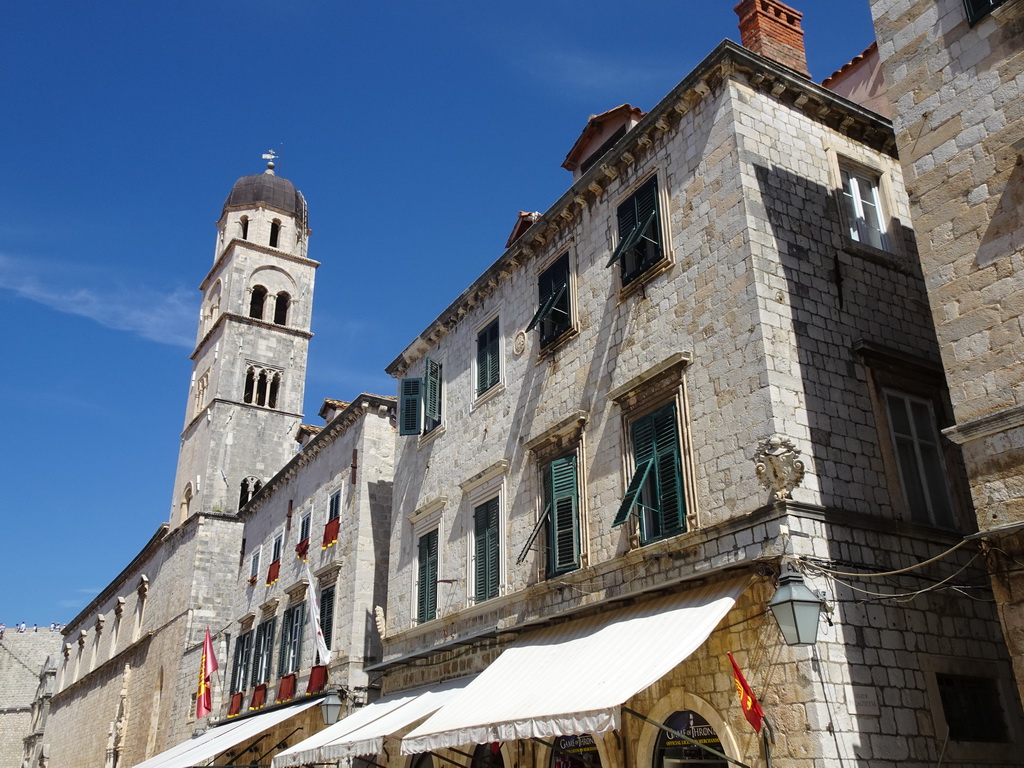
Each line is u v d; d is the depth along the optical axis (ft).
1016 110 38.91
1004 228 38.50
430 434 86.94
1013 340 37.32
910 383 54.44
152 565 189.67
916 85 43.34
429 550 82.43
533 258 75.51
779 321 50.67
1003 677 48.37
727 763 45.24
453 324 87.92
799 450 46.44
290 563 117.91
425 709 66.54
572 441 63.98
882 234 59.93
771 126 56.90
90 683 219.20
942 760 43.52
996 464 36.88
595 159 78.33
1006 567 35.91
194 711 139.74
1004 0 39.99
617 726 40.91
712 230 55.21
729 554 47.73
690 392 53.83
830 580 44.37
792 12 69.31
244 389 186.29
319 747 69.92
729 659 46.21
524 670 55.31
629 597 52.54
